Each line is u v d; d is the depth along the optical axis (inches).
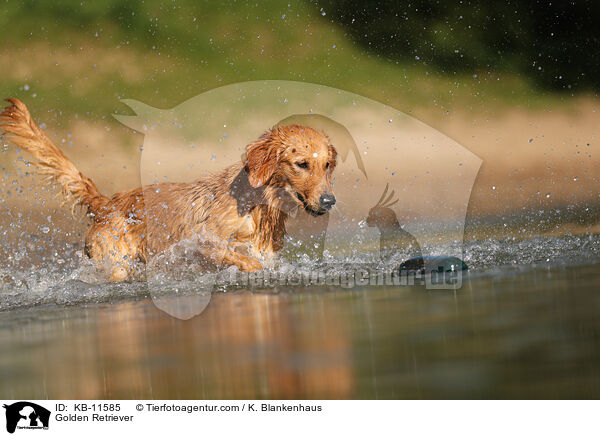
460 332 189.5
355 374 159.6
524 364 157.6
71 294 312.8
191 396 153.7
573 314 199.8
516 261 327.3
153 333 219.6
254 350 186.5
